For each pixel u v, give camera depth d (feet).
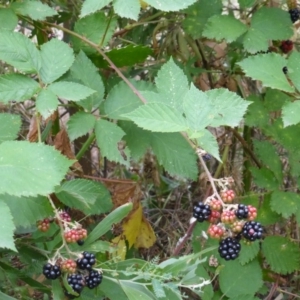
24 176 0.96
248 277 1.81
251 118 1.92
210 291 1.75
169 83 1.49
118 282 1.39
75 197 1.49
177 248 1.98
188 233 1.96
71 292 1.28
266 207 1.89
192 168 1.58
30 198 1.33
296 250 1.90
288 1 2.02
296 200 1.82
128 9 1.35
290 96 1.86
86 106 1.54
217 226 1.27
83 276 1.33
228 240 1.30
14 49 1.40
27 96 1.37
